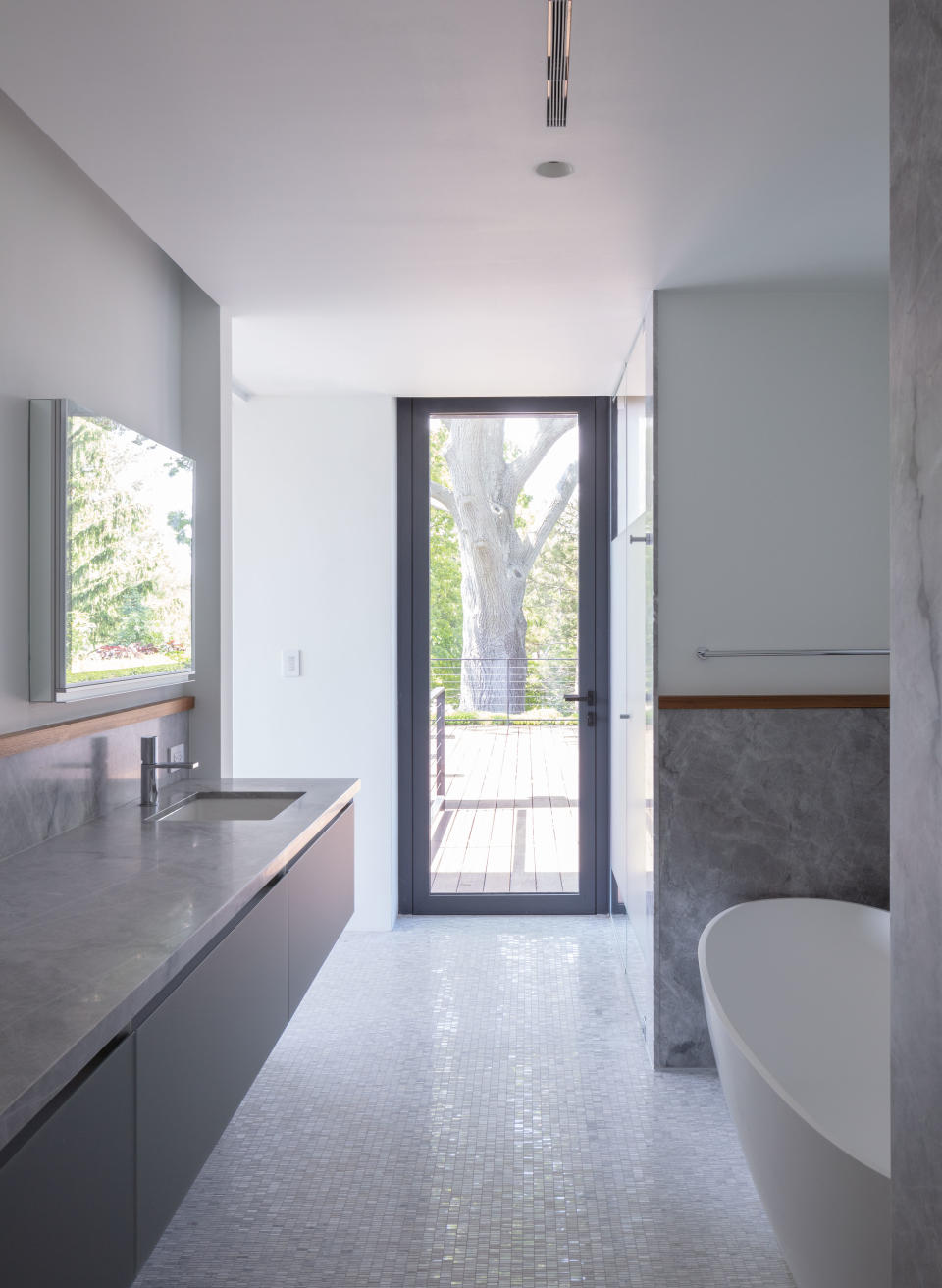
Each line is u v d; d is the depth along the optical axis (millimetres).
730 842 3303
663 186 2451
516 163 2311
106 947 1667
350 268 3016
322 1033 3566
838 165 2340
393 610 4848
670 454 3334
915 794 1137
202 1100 1833
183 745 3348
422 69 1906
